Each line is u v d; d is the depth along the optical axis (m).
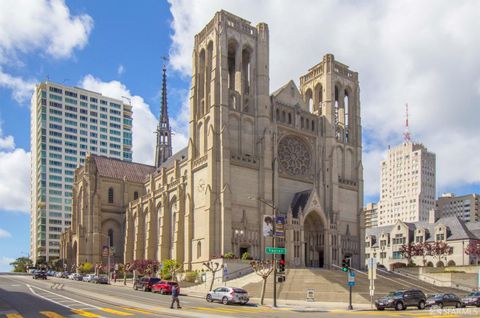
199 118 89.00
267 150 85.19
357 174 99.62
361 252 95.56
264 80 88.38
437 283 81.69
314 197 86.62
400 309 47.28
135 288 70.75
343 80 102.62
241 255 79.31
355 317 36.50
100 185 127.75
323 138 96.25
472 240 109.62
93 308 39.47
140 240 113.06
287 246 81.56
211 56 88.75
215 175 79.81
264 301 54.66
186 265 84.25
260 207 82.69
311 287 60.50
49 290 63.09
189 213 85.19
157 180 118.62
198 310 39.72
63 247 145.25
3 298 49.62
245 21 89.62
